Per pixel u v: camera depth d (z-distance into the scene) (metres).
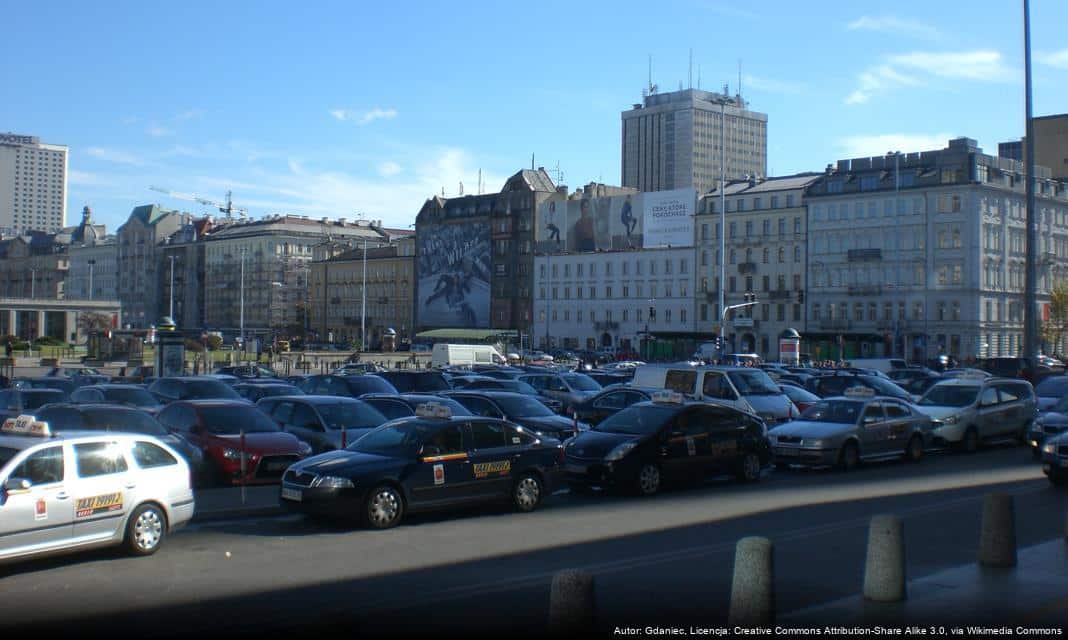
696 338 92.69
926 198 93.56
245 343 106.19
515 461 18.22
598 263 120.06
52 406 21.55
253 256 154.62
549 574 12.77
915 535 15.28
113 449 13.82
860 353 88.06
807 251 101.88
